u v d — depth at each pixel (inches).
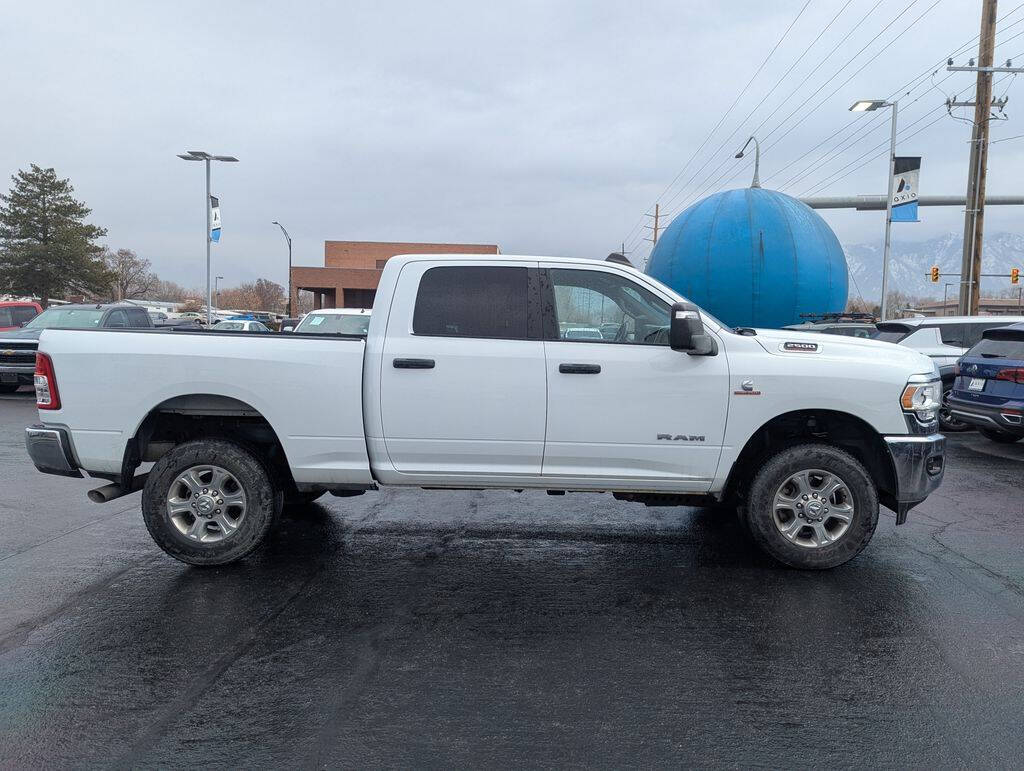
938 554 215.9
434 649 151.6
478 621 166.2
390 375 192.7
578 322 198.5
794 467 194.1
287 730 121.3
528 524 246.4
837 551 195.3
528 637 157.9
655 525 245.8
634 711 128.0
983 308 3292.3
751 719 125.6
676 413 192.9
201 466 195.6
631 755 114.7
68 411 195.0
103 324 609.9
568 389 192.1
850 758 114.6
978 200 844.0
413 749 116.0
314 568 200.7
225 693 133.1
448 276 198.7
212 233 1156.5
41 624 162.9
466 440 194.2
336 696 132.3
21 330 624.7
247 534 196.5
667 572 199.3
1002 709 129.5
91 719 124.3
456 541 226.7
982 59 819.4
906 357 200.8
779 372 192.2
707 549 219.8
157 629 160.4
